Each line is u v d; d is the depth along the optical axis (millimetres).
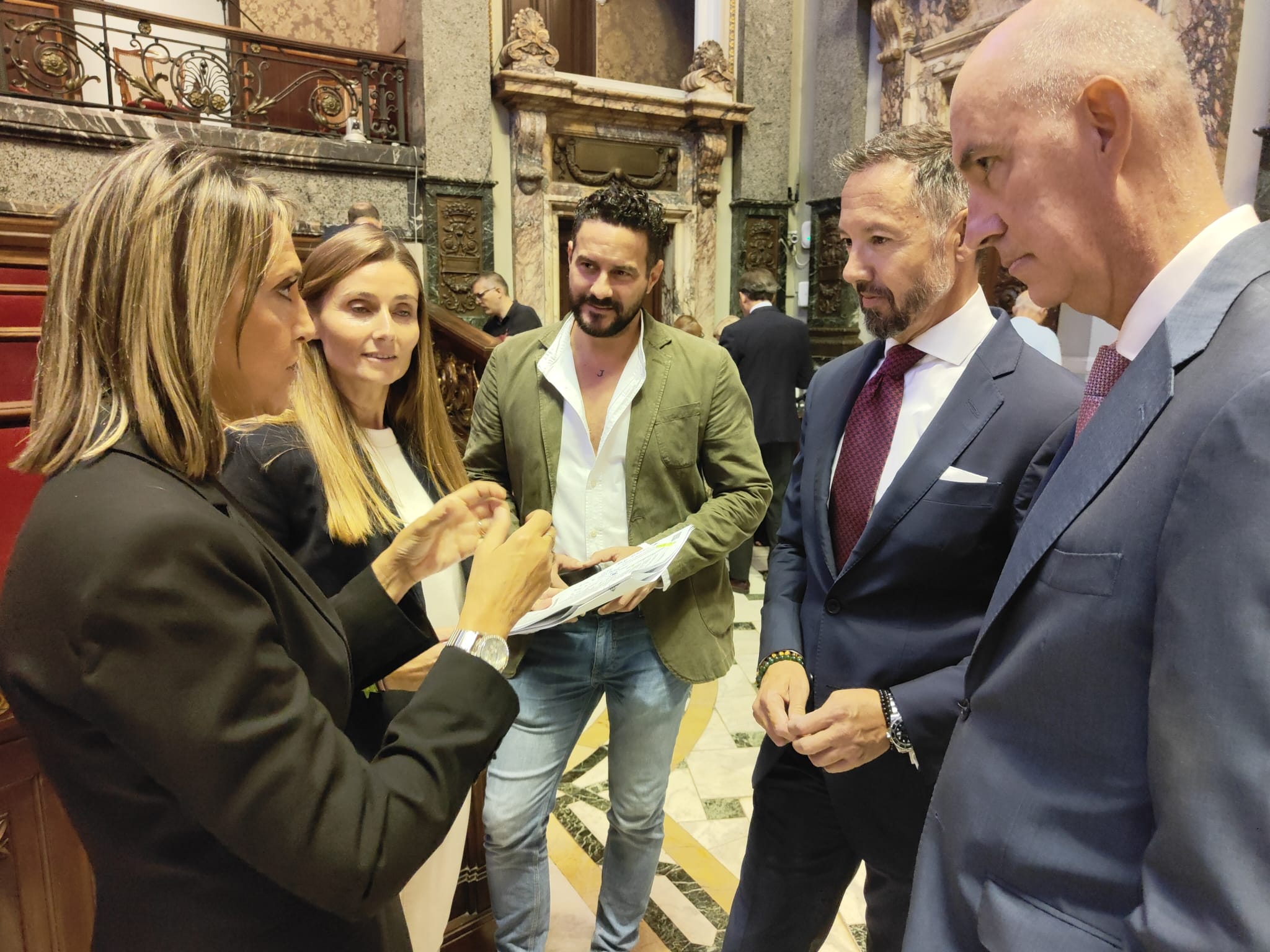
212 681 620
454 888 1442
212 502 725
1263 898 501
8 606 638
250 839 641
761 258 7969
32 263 2221
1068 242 724
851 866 1473
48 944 1466
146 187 690
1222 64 4223
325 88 6195
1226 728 530
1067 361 5336
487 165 6660
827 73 7316
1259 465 535
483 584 919
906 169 1176
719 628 1769
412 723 803
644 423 1671
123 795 666
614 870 1833
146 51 5359
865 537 1266
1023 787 753
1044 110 697
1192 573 565
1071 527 719
